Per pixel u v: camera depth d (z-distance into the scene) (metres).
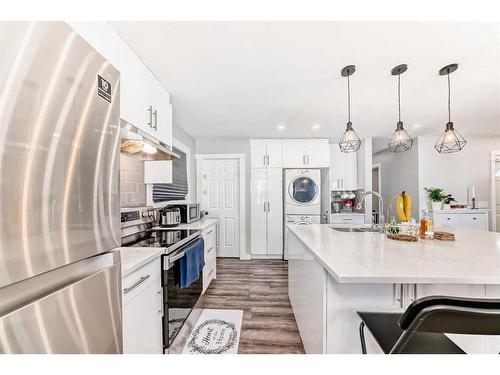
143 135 1.78
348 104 2.67
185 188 4.01
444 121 3.47
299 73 2.02
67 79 0.69
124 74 1.54
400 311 1.23
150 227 2.51
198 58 1.77
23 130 0.57
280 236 4.37
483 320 0.64
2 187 0.53
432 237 1.86
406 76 2.09
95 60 0.82
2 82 0.53
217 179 4.64
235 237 4.59
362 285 1.24
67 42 0.69
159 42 1.57
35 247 0.60
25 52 0.57
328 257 1.30
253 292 2.90
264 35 1.51
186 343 1.90
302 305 1.85
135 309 1.23
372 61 1.84
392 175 5.34
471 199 4.36
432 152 4.43
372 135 4.29
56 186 0.66
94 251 0.81
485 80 2.17
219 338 1.96
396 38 1.56
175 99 2.59
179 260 1.81
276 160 4.41
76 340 0.71
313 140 4.42
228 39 1.55
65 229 0.69
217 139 4.57
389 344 0.96
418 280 1.00
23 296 0.59
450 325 0.67
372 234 2.12
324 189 4.59
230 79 2.12
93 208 0.81
